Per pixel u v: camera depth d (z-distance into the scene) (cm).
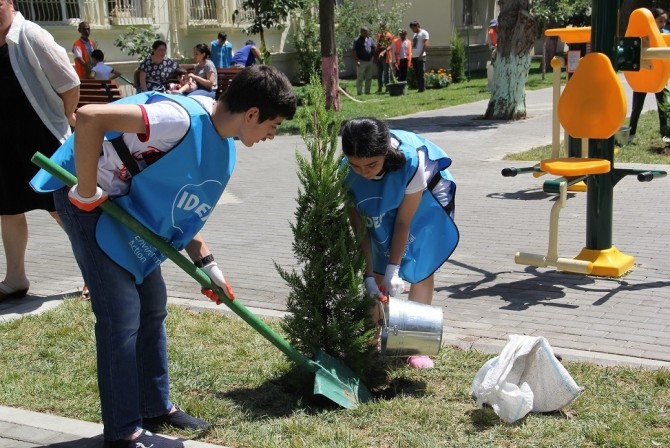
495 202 831
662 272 580
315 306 384
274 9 1916
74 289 588
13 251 556
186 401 383
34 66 502
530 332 473
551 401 358
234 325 496
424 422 353
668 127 1079
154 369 354
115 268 312
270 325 494
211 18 2095
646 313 497
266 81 301
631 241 662
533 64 2969
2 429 355
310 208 381
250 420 365
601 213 578
